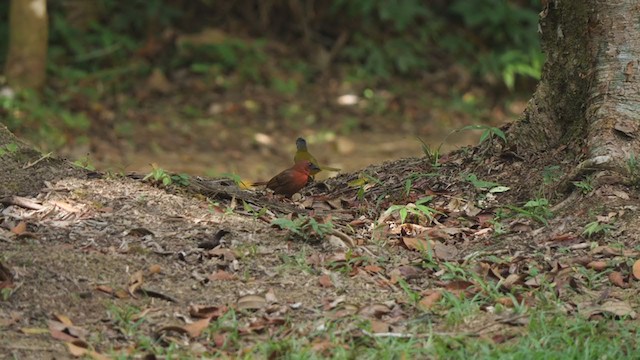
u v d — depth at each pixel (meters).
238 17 26.86
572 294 9.15
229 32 26.33
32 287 8.85
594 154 10.70
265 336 8.48
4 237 9.66
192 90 23.94
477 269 9.62
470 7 26.61
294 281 9.34
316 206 11.57
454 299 8.87
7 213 10.20
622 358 7.94
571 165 11.14
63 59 24.55
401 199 11.45
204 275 9.38
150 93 23.67
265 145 21.33
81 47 24.70
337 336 8.44
